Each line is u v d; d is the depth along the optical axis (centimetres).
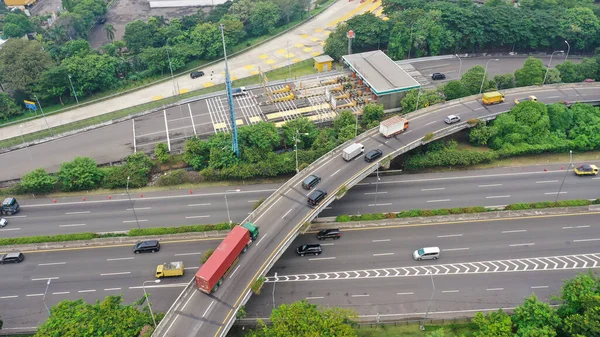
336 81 15675
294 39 19312
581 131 12400
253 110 14325
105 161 12288
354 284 8862
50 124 14025
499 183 11294
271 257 8481
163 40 17838
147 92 15725
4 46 14900
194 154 11981
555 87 14112
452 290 8706
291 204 9694
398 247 9631
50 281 9044
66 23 18162
